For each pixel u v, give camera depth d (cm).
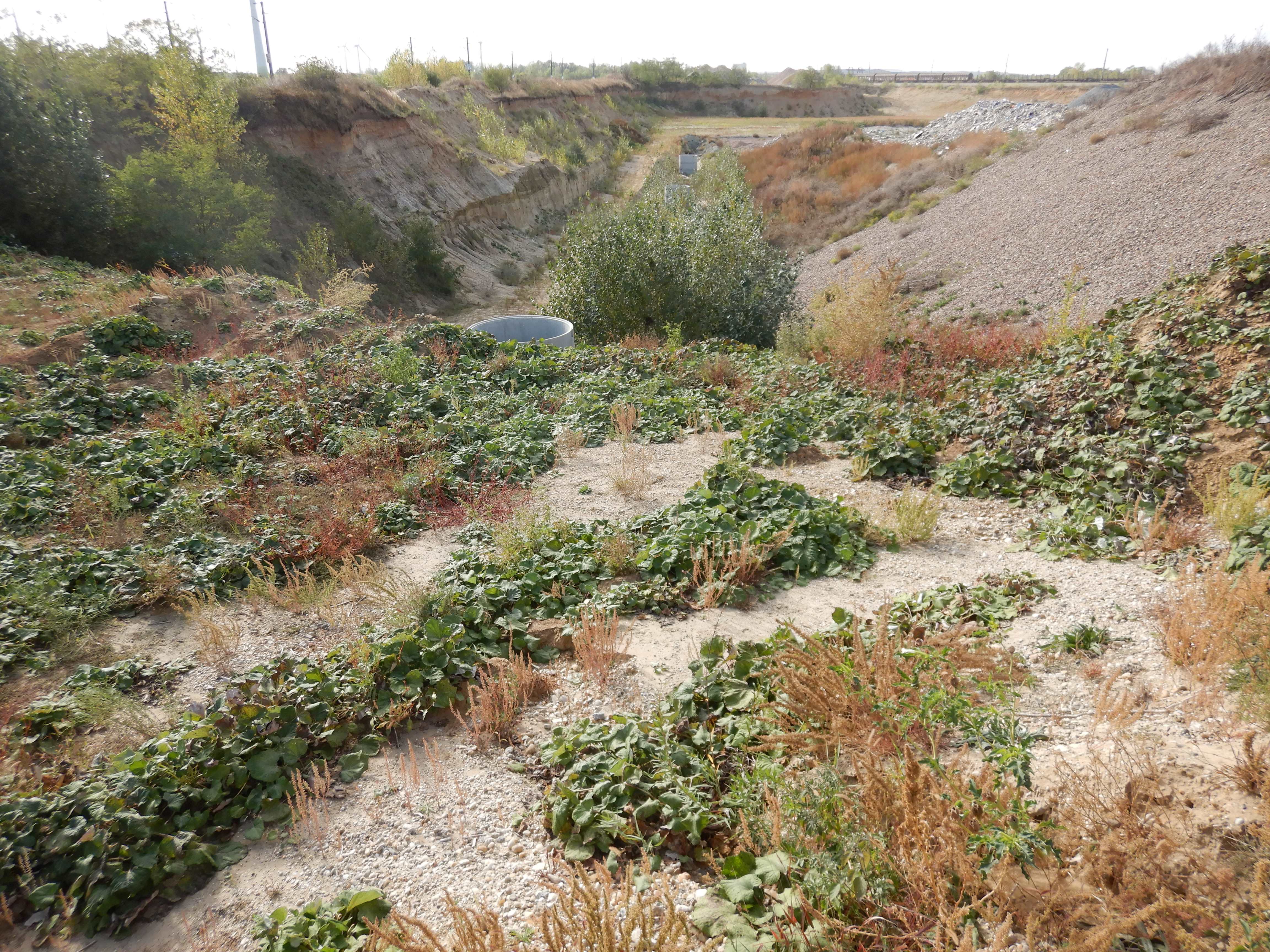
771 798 338
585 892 284
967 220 2538
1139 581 544
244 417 977
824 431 934
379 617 598
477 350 1301
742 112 8231
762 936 296
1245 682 381
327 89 2766
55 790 411
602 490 820
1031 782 353
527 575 612
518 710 479
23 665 534
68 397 964
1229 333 754
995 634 495
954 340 1137
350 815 404
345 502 774
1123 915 270
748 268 1756
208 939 338
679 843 364
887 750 351
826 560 636
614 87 7562
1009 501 721
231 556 671
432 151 3250
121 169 2012
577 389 1134
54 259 1584
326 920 333
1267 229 1619
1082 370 830
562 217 4125
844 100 8250
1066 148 2717
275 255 2169
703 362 1230
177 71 2106
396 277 2525
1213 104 2330
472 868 364
